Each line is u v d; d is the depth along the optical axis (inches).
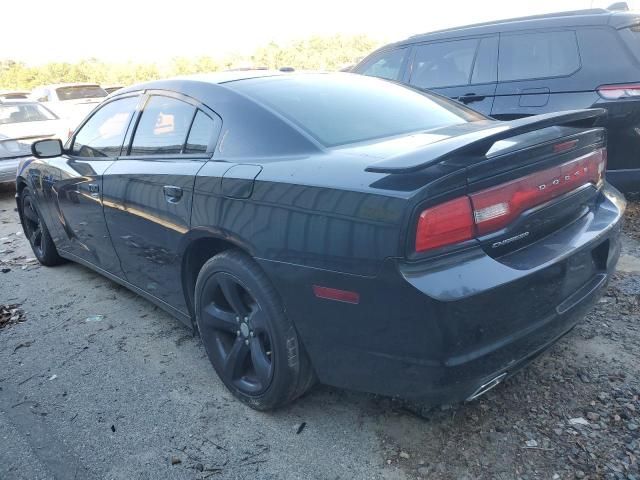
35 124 351.3
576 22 195.0
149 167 121.8
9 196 347.3
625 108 181.2
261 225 91.6
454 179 74.9
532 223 85.4
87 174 144.4
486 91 213.0
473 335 76.6
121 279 147.6
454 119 117.5
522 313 81.2
